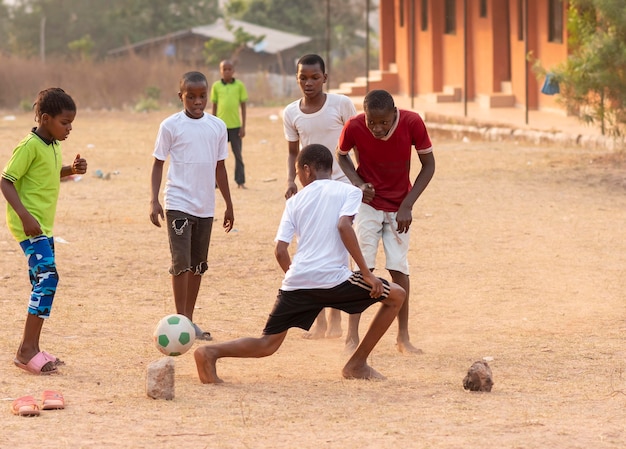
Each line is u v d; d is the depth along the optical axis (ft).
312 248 33.37
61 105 34.50
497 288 51.37
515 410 30.22
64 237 63.41
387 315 34.14
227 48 264.31
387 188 39.55
